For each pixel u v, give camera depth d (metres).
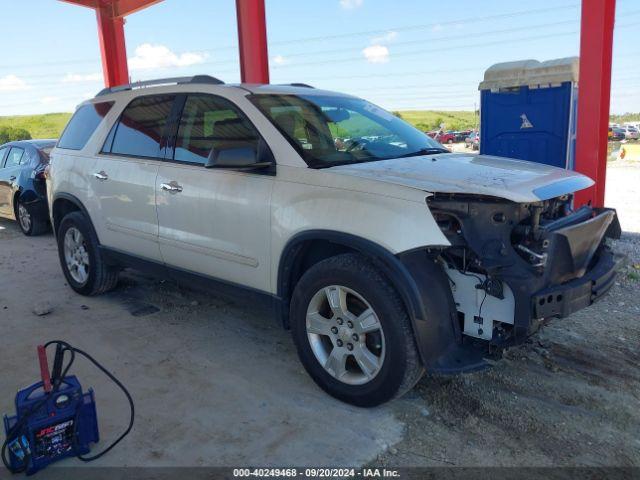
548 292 2.96
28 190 8.59
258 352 4.20
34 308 5.06
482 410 3.35
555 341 4.28
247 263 3.82
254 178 3.73
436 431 3.14
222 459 2.90
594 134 6.18
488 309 3.12
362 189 3.22
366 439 3.06
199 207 4.05
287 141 3.69
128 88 5.12
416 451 2.96
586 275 3.30
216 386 3.67
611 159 25.77
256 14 7.96
